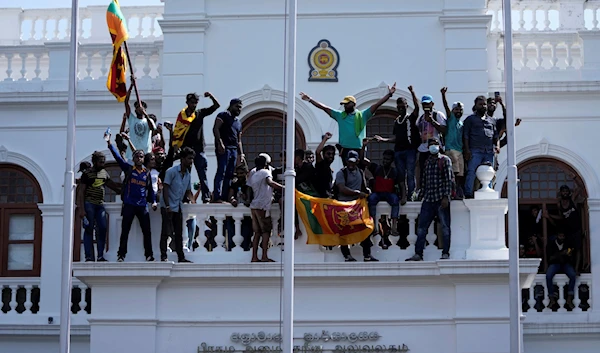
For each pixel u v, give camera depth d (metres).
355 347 25.16
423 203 25.20
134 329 25.22
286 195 23.39
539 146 31.98
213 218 26.89
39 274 32.50
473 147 25.98
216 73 31.73
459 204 25.47
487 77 31.36
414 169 26.28
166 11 31.91
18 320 31.78
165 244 25.41
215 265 25.14
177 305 25.47
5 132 33.16
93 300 25.31
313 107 31.44
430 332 25.14
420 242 25.19
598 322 29.94
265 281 25.31
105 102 32.91
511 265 23.45
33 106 33.16
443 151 25.70
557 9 33.72
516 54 33.06
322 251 25.53
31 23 35.78
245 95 31.56
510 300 23.38
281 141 31.72
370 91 31.36
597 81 31.98
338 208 25.05
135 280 25.20
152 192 25.64
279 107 31.61
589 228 31.47
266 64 31.70
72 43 25.05
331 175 25.77
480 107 26.05
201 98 31.64
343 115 26.31
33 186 33.00
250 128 31.83
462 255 25.22
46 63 35.09
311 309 25.34
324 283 25.28
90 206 25.66
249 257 25.69
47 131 33.09
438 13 31.56
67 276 24.16
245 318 25.31
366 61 31.53
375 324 25.20
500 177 31.89
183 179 25.45
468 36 31.36
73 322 30.62
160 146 27.28
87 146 32.91
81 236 32.16
